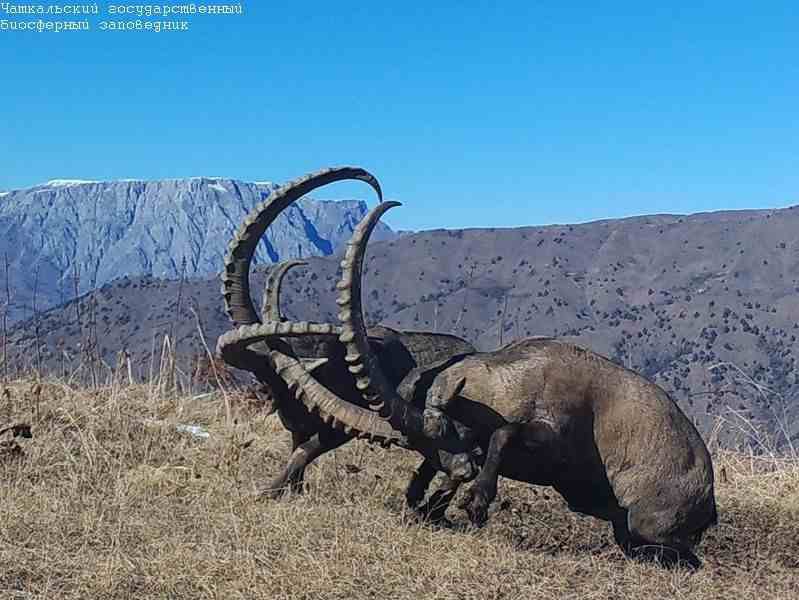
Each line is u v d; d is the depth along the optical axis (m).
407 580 3.32
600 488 4.11
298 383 4.12
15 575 3.19
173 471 4.71
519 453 4.01
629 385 4.06
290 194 4.47
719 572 3.91
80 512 3.93
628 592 3.42
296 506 4.10
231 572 3.28
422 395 4.11
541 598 3.25
